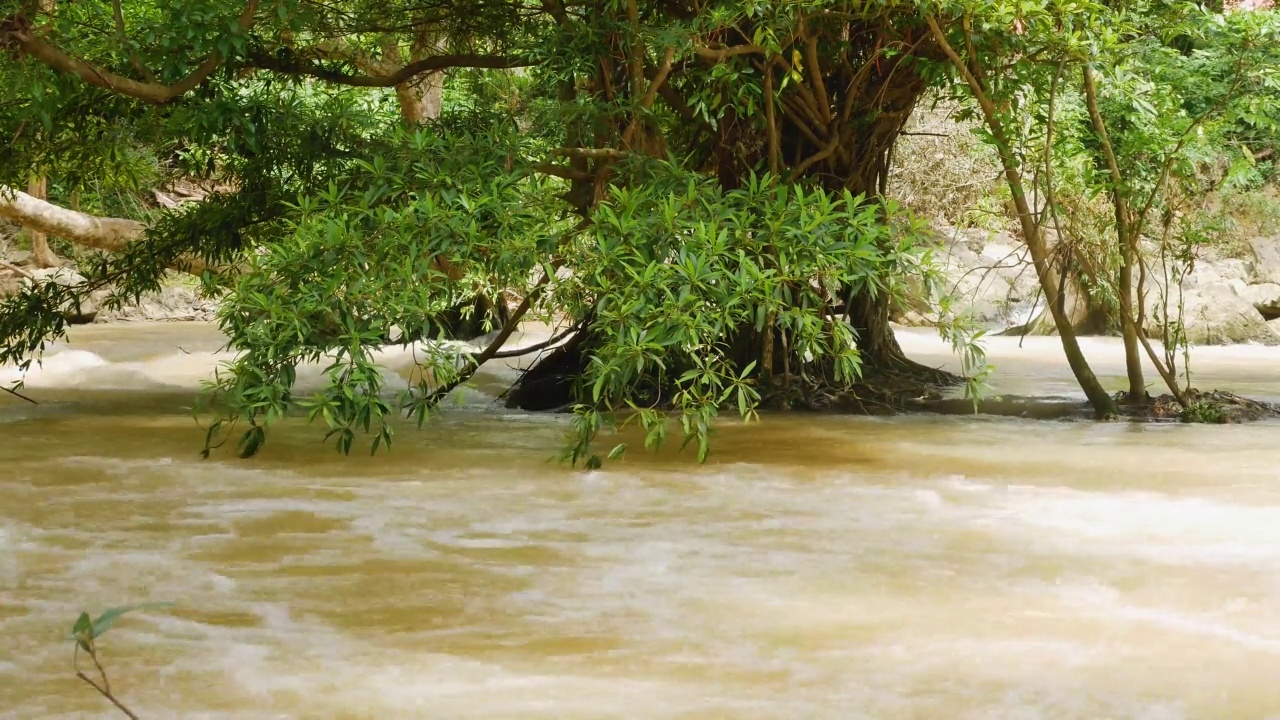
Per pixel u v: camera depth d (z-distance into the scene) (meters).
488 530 5.29
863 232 7.54
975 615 4.01
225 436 8.07
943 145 21.33
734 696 3.26
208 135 9.13
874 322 10.62
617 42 8.89
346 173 9.16
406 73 10.06
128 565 4.64
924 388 10.21
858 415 9.55
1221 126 9.36
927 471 6.88
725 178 9.98
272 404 6.96
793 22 8.60
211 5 8.12
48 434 8.10
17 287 19.78
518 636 3.78
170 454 7.32
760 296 7.14
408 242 7.28
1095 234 9.80
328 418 6.97
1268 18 8.84
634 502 5.96
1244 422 9.19
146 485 6.30
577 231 7.67
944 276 8.14
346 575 4.51
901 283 7.73
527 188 8.13
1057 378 11.93
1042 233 9.56
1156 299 16.95
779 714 3.12
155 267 10.56
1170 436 8.37
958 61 8.59
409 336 7.38
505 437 8.24
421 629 3.86
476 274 7.71
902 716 3.12
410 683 3.36
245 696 3.25
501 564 4.69
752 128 9.49
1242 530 5.31
